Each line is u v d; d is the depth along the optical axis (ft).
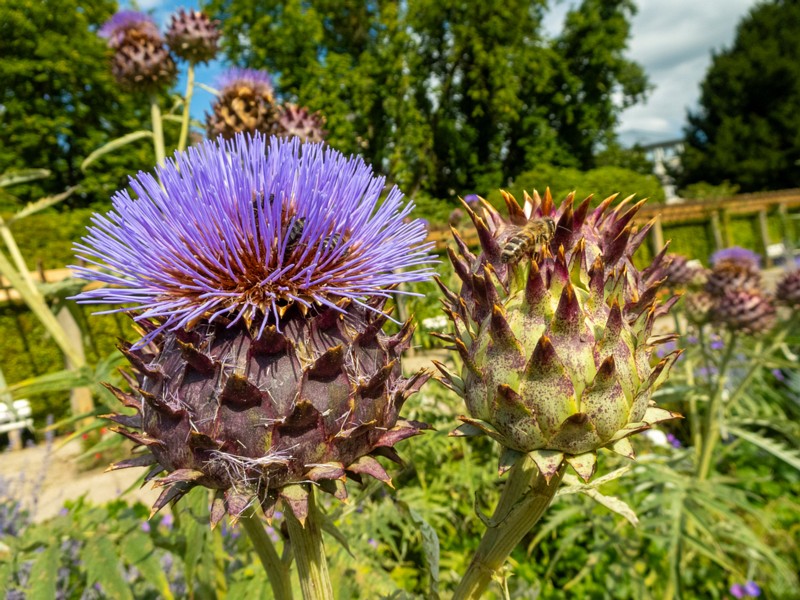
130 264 5.52
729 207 58.03
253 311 5.28
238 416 5.09
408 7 79.10
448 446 14.29
